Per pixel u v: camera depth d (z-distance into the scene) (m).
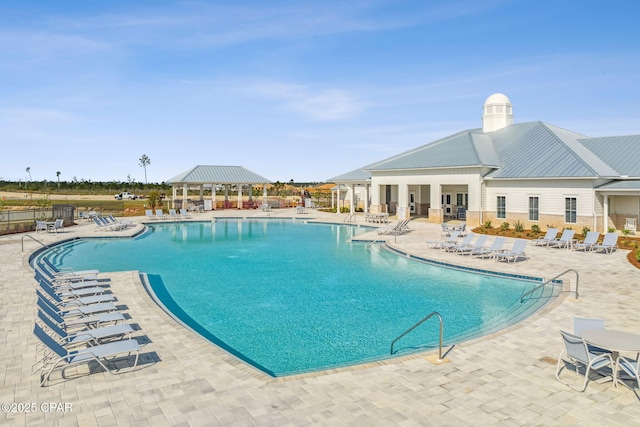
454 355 7.80
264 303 12.60
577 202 25.22
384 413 5.73
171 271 17.11
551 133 30.80
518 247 17.66
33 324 9.34
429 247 21.36
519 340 8.55
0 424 5.44
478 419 5.59
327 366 8.38
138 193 91.88
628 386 6.47
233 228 33.53
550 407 5.91
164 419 5.57
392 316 11.39
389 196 43.12
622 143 28.91
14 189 91.19
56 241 23.22
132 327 9.38
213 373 7.00
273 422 5.49
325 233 30.20
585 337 6.49
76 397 6.16
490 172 30.14
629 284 13.31
